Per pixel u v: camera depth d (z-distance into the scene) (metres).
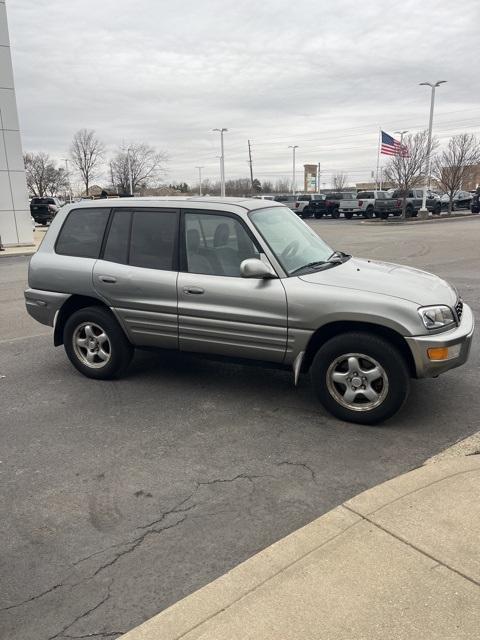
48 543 3.00
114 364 5.38
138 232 5.11
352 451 3.95
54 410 4.81
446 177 39.06
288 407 4.76
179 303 4.82
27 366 6.09
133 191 67.94
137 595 2.61
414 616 2.32
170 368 5.87
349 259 5.16
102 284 5.20
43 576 2.75
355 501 3.19
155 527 3.12
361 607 2.38
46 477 3.69
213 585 2.58
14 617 2.49
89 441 4.20
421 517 3.00
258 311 4.48
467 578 2.53
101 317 5.30
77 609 2.53
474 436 4.07
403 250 16.95
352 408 4.35
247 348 4.63
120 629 2.41
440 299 4.25
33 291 5.68
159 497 3.43
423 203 36.03
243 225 4.60
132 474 3.71
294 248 4.77
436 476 3.41
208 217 4.78
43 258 5.61
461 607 2.36
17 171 22.02
